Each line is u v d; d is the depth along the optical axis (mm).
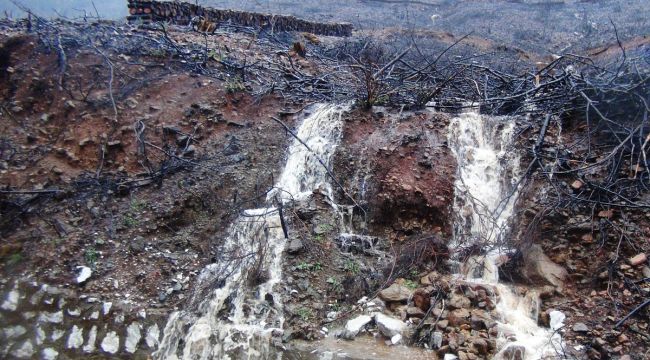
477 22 19781
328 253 4730
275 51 8078
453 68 7949
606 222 4574
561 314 4160
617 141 5102
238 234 4891
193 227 5035
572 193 4887
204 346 4098
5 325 4176
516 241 4785
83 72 6105
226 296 4391
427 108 6152
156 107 5902
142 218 4980
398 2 24016
